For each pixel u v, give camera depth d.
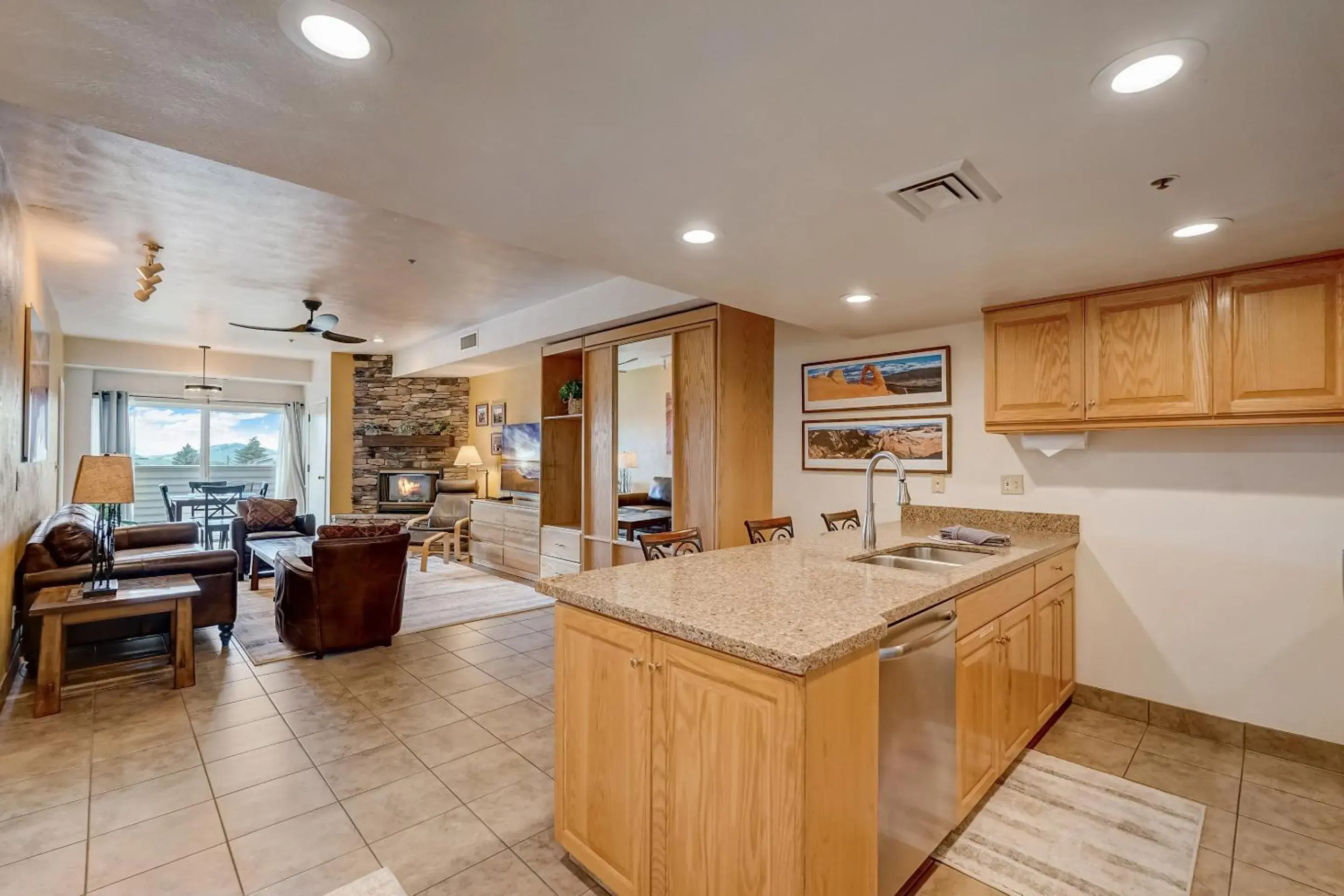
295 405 9.96
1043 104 1.39
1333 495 2.58
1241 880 1.93
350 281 4.80
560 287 4.99
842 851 1.45
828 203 1.93
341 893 1.84
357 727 2.94
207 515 8.53
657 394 4.75
